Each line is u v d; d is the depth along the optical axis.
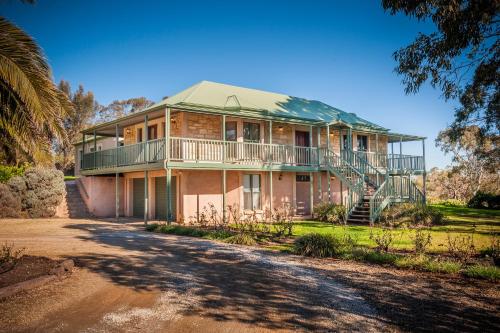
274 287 7.00
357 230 15.30
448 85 12.02
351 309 5.84
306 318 5.47
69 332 4.95
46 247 11.11
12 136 8.90
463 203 38.53
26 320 5.34
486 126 16.42
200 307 5.91
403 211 17.72
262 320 5.39
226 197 19.83
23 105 8.62
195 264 8.88
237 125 20.23
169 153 16.16
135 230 15.56
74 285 7.04
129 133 23.00
